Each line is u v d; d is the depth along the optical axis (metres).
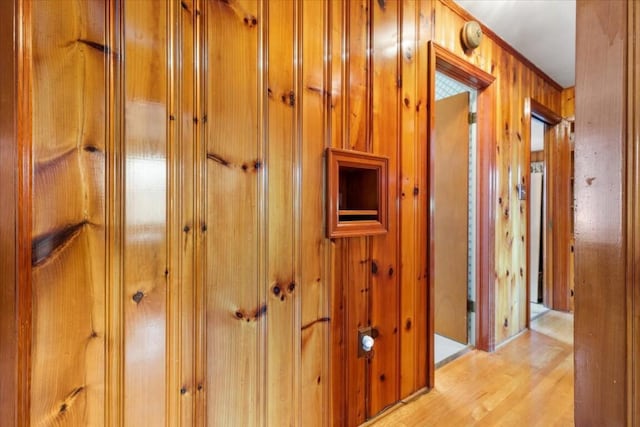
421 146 1.75
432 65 1.77
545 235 3.45
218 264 1.08
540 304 3.54
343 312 1.43
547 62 2.70
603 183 0.48
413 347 1.74
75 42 0.85
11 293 0.76
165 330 0.98
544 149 3.45
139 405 0.93
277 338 1.21
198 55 1.04
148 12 0.95
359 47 1.47
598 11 0.49
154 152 0.96
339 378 1.41
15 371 0.76
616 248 0.47
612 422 0.47
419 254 1.76
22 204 0.77
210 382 1.07
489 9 1.98
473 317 2.42
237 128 1.12
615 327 0.47
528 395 1.77
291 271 1.25
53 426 0.82
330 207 1.34
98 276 0.88
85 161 0.86
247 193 1.14
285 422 1.23
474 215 2.42
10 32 0.75
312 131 1.31
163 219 0.98
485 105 2.31
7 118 0.76
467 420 1.56
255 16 1.16
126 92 0.91
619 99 0.47
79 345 0.86
